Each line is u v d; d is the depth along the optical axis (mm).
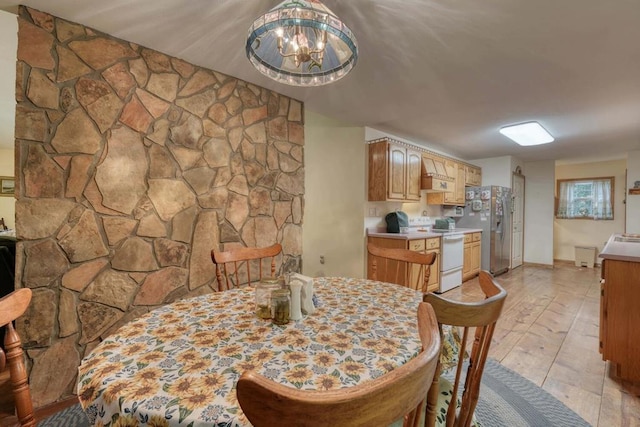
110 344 943
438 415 967
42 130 1718
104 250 1925
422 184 4316
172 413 630
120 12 1700
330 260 3816
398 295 1480
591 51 1995
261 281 1249
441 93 2729
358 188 3738
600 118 3342
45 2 1621
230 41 1996
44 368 1722
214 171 2436
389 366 817
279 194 2900
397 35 1845
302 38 1529
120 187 1983
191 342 958
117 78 1963
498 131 3908
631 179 4988
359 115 3365
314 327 1081
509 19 1674
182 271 2262
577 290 4156
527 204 6297
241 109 2600
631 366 1958
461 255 4449
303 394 436
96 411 704
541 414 1660
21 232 1657
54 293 1754
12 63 2371
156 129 2133
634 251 2158
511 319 3053
